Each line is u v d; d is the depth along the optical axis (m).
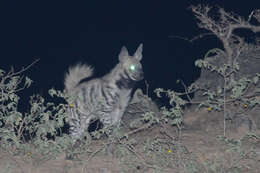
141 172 9.24
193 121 12.97
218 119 12.56
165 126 10.96
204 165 9.24
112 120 11.43
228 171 9.06
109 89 11.13
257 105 12.27
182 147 9.89
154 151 9.67
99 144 11.06
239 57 14.62
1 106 9.86
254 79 9.95
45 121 9.74
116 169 9.49
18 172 9.27
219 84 13.95
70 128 11.37
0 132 9.66
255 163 9.45
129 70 11.22
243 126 11.52
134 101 13.12
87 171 9.38
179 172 9.16
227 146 10.35
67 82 11.83
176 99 9.98
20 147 9.81
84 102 11.25
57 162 9.89
